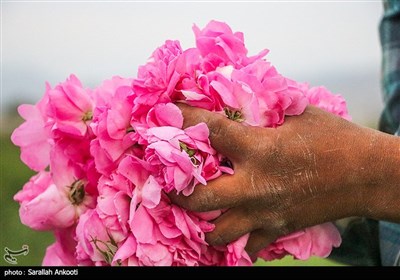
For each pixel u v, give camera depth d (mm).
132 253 717
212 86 722
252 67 739
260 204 737
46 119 800
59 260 809
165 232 718
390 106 970
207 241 738
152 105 722
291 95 747
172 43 743
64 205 782
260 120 744
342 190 752
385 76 983
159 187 704
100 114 731
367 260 923
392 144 758
